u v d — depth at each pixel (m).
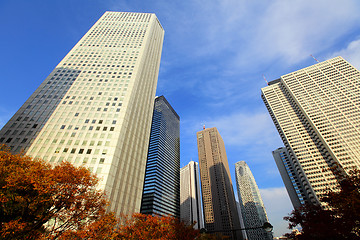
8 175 20.33
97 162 50.12
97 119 60.25
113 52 87.88
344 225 19.70
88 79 73.12
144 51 91.06
